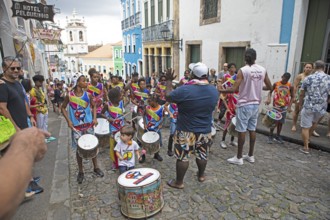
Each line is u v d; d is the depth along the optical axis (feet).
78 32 214.07
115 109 14.47
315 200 11.24
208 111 11.81
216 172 14.17
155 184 10.23
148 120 15.65
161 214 10.55
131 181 10.31
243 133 14.49
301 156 16.21
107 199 11.85
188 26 41.16
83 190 12.75
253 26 27.53
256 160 15.70
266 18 25.77
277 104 18.04
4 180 1.97
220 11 32.48
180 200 11.54
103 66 163.73
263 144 18.66
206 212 10.64
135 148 12.93
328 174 13.69
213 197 11.71
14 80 11.28
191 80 11.76
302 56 23.80
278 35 24.66
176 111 16.71
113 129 14.60
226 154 16.83
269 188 12.33
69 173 14.64
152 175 10.71
